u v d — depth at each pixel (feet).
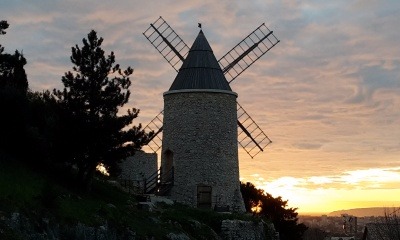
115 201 113.09
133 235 98.12
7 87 104.68
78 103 106.32
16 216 75.66
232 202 152.66
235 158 156.04
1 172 88.84
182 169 152.15
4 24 113.70
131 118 109.60
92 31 109.60
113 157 108.06
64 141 104.58
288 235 194.90
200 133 152.46
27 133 103.96
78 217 88.22
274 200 197.88
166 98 158.10
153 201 136.26
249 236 136.05
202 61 158.40
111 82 108.78
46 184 88.63
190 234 118.42
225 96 155.53
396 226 153.17
